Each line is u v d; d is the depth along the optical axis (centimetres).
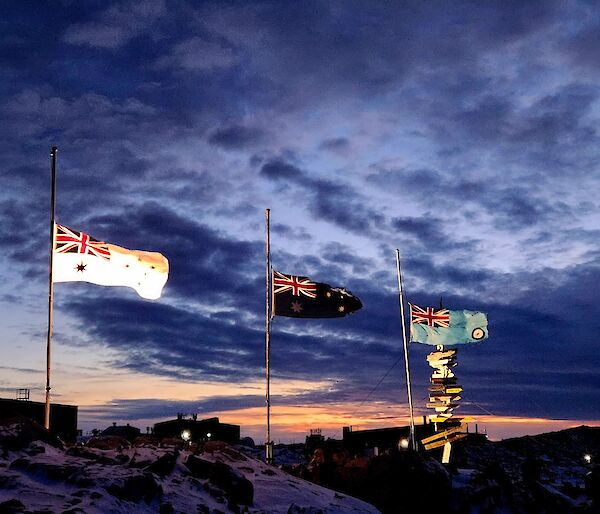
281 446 6038
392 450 3189
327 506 2462
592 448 7825
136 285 2578
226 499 2164
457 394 3947
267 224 3262
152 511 1859
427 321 3809
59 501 1678
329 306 3216
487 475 3372
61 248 2497
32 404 3491
